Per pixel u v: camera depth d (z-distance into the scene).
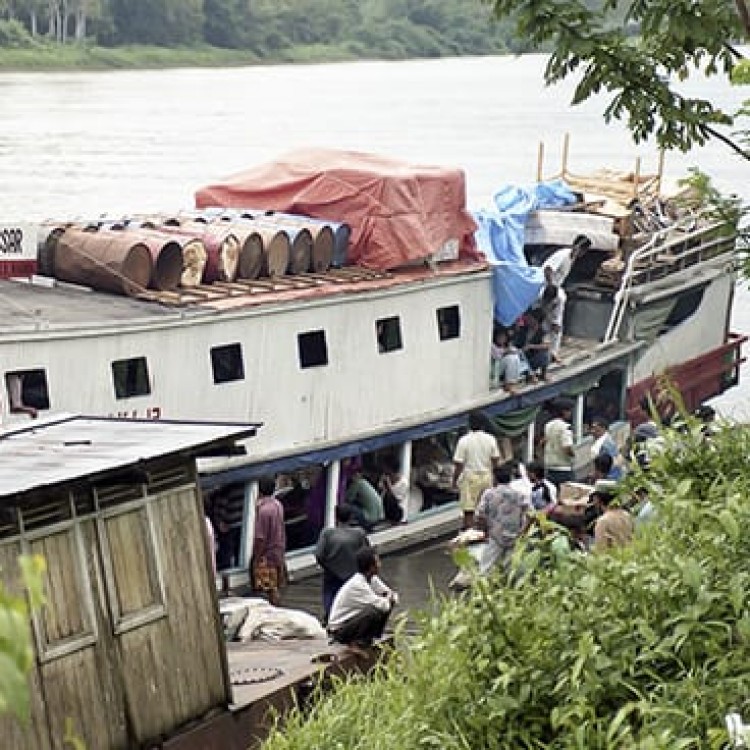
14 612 4.41
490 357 29.45
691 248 34.53
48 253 25.48
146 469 13.83
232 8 145.12
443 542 27.80
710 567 11.48
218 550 24.78
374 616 16.14
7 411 22.39
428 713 11.14
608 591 11.35
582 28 12.59
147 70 134.62
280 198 28.89
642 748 9.47
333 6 156.62
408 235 28.11
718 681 10.45
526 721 10.87
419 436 27.81
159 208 55.31
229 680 14.76
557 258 31.78
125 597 13.88
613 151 78.44
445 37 164.25
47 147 75.50
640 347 32.69
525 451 30.09
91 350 23.20
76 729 13.32
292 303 25.72
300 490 26.50
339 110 105.69
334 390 26.59
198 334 24.52
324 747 11.92
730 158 68.62
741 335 38.47
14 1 128.75
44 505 13.22
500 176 68.88
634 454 15.10
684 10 12.27
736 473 13.88
